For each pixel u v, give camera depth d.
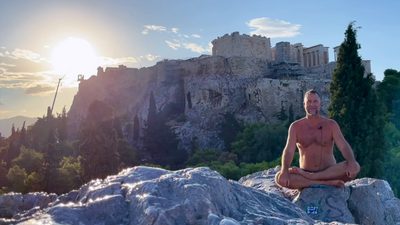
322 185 6.96
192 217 3.71
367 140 25.27
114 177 4.88
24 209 5.20
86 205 4.02
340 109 26.92
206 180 4.47
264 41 106.62
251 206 4.79
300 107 88.38
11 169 46.12
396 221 7.59
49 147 39.97
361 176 24.80
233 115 81.25
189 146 80.88
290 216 5.04
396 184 28.17
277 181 7.14
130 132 99.12
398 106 62.75
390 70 82.06
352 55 27.20
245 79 94.69
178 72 114.06
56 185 38.44
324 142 7.12
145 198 3.87
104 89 138.88
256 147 56.25
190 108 98.75
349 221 6.55
